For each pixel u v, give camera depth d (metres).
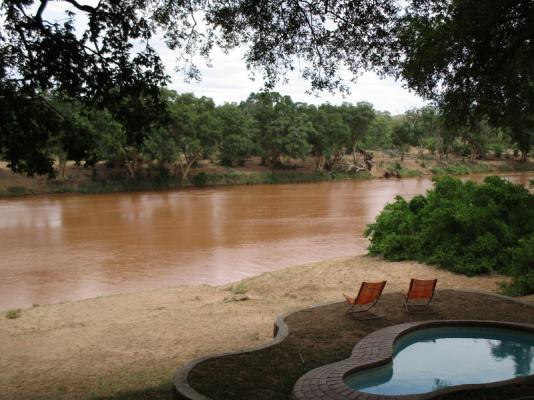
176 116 62.12
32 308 14.28
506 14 9.60
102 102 7.77
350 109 86.00
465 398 5.85
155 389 7.35
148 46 7.70
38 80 7.21
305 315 10.27
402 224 18.45
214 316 12.48
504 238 15.66
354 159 89.75
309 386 6.58
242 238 28.30
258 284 16.14
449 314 10.16
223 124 74.81
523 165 100.50
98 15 7.44
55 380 8.48
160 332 11.29
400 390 7.06
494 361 8.11
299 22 9.78
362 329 9.29
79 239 28.45
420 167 94.25
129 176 66.06
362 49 10.14
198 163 80.50
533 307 10.46
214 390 6.59
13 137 7.34
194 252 24.50
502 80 11.35
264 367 7.43
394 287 14.02
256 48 10.41
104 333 11.40
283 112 79.81
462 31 9.91
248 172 76.69
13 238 28.95
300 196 54.00
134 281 18.94
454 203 17.23
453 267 15.57
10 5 7.17
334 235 29.03
